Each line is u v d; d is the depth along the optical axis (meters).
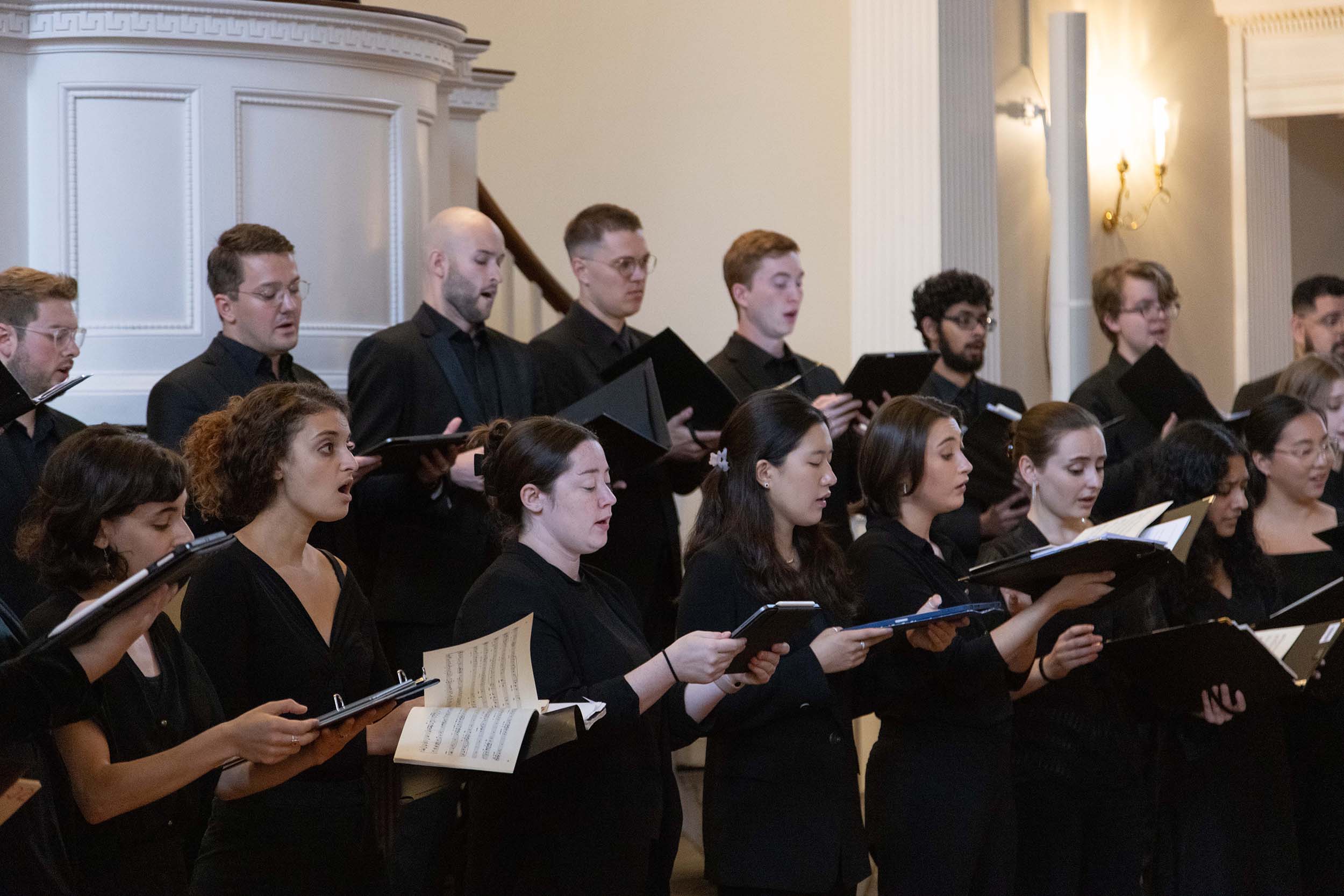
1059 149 7.78
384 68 4.75
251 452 2.98
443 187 5.58
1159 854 4.13
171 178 4.45
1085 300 7.77
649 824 3.09
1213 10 9.76
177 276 4.47
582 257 5.15
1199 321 9.57
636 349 4.56
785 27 8.43
